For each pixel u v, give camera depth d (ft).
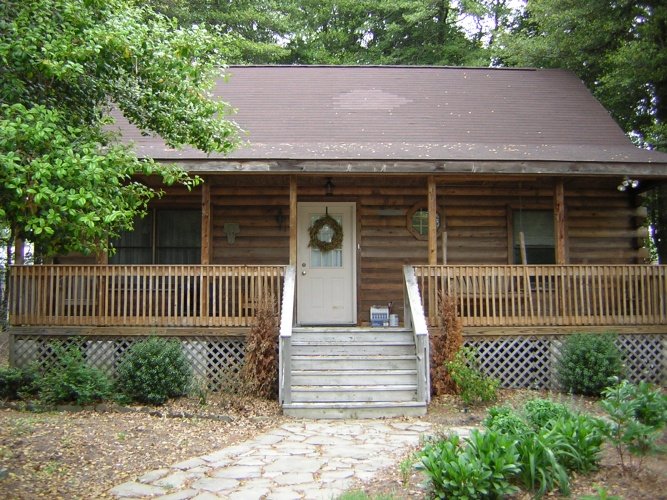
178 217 42.55
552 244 43.47
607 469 18.56
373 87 49.57
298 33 85.97
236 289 37.32
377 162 35.01
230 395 32.09
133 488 18.71
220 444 24.00
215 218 42.73
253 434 25.77
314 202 43.01
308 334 34.78
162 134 27.22
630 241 43.75
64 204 18.74
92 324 34.14
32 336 34.40
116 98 26.43
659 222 51.44
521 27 83.30
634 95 56.08
